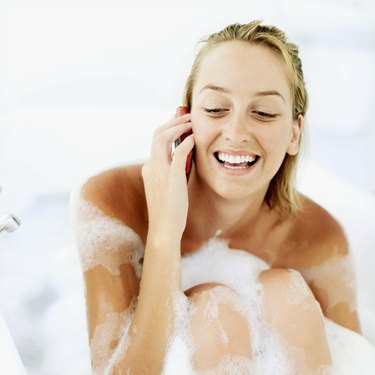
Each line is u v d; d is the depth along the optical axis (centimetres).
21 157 179
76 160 185
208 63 112
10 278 150
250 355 111
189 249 136
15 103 264
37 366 124
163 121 195
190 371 108
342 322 138
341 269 138
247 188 115
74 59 269
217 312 111
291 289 118
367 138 255
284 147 115
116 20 272
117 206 126
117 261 121
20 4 264
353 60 246
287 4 260
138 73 273
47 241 165
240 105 108
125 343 112
